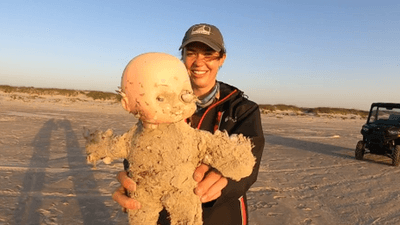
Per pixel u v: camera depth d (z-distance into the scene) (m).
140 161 1.26
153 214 1.28
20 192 5.23
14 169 6.45
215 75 1.89
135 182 1.28
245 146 1.26
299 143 13.89
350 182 7.39
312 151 11.84
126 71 1.22
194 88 1.91
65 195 5.24
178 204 1.23
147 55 1.24
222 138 1.28
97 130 1.43
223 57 2.01
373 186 7.13
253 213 4.97
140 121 1.38
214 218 1.61
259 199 5.67
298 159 9.98
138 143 1.28
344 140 16.17
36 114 17.58
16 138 9.80
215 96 1.88
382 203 5.90
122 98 1.22
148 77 1.16
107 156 1.38
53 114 18.48
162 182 1.22
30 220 4.29
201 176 1.24
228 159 1.22
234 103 1.79
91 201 5.05
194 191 1.23
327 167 9.02
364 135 10.53
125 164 1.49
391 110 11.29
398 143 10.05
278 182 6.95
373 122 11.16
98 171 6.63
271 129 19.59
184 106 1.20
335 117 40.06
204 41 1.76
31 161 7.20
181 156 1.23
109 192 5.49
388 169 9.16
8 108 19.88
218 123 1.75
